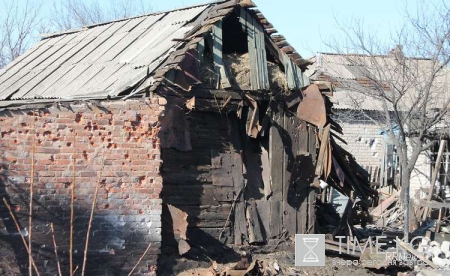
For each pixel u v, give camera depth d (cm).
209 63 1203
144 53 1264
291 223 1278
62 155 988
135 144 1043
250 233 1230
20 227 948
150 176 1052
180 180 1171
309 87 1299
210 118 1216
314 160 1308
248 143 1262
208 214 1195
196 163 1192
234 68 1234
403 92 1444
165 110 1135
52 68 1520
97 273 1006
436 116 1443
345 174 1395
